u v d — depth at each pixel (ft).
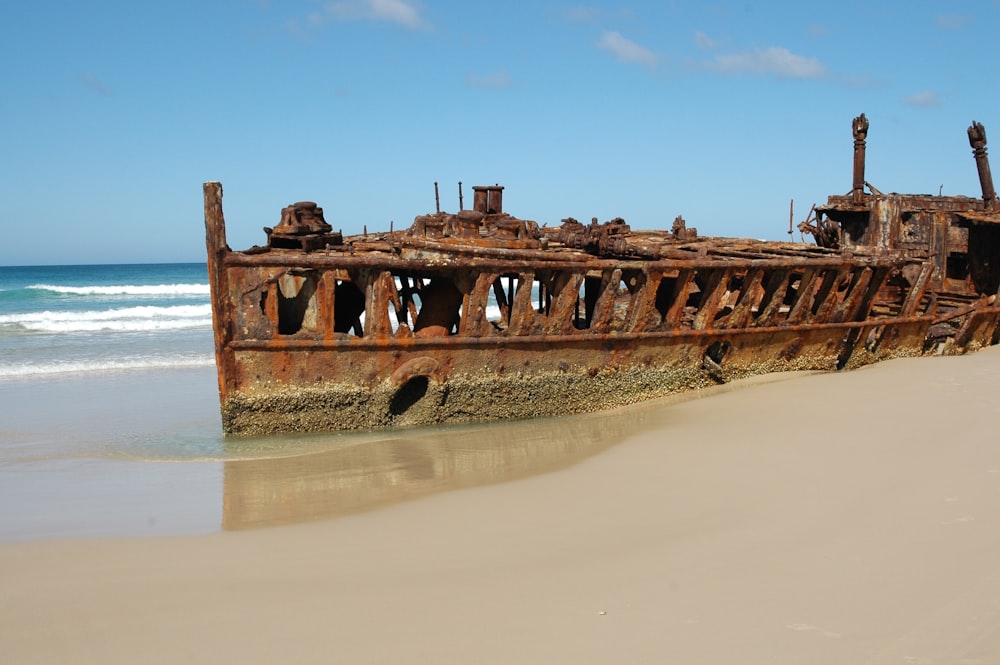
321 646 16.55
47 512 27.68
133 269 349.20
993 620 16.38
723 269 46.62
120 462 35.60
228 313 38.01
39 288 155.94
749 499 25.57
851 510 23.72
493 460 33.99
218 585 20.02
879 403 39.93
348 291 53.06
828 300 51.52
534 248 47.14
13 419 46.88
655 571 19.80
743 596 18.10
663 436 36.22
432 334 42.88
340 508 27.45
